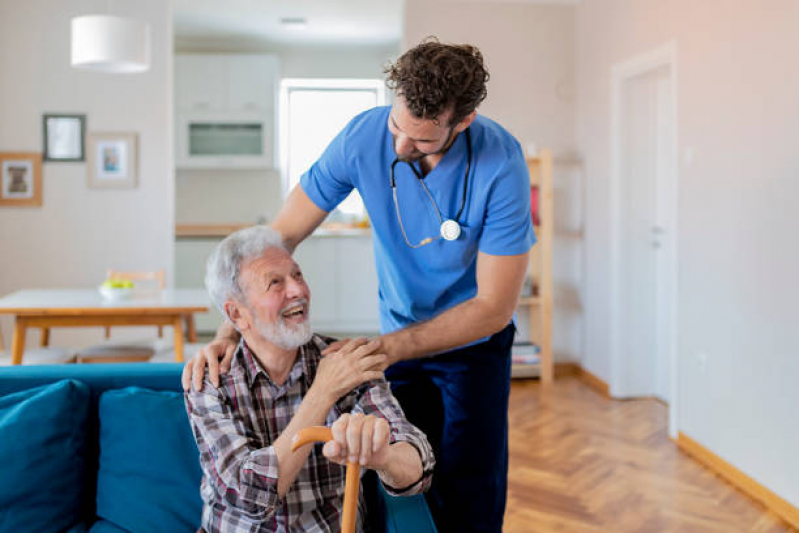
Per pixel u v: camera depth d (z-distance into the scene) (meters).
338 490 1.62
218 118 7.58
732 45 3.50
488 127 1.73
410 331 1.71
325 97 8.22
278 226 1.91
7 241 5.53
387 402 1.64
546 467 3.69
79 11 5.46
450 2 5.79
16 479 1.66
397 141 1.51
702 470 3.66
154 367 1.94
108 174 5.55
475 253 1.83
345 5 6.43
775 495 3.16
